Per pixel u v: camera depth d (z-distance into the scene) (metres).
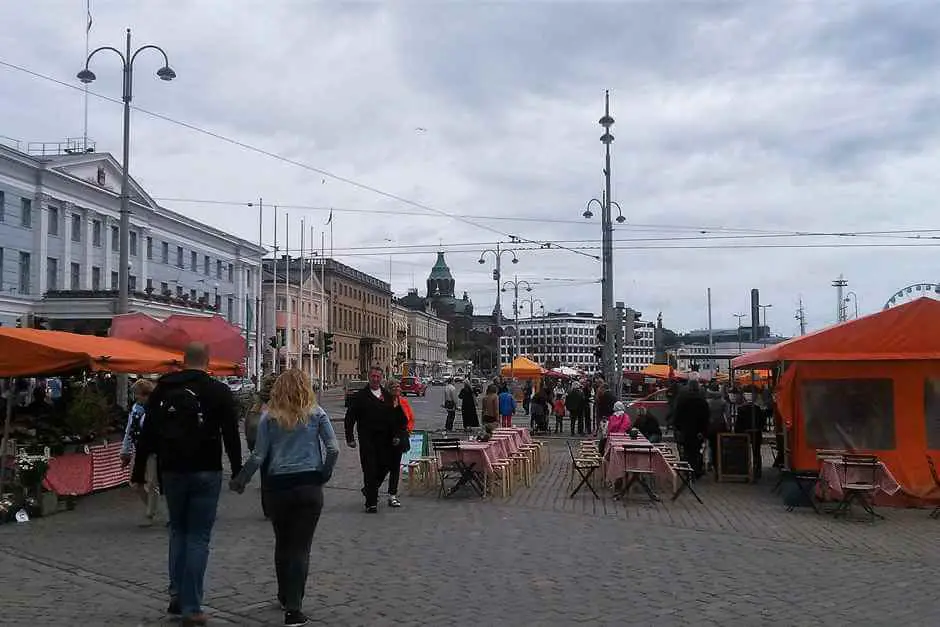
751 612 7.05
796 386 14.44
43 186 47.72
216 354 16.95
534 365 46.19
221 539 10.23
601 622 6.74
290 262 98.69
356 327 113.56
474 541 10.16
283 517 6.71
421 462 15.28
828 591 7.80
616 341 33.34
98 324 45.34
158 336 16.28
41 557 9.23
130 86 23.23
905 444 13.95
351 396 12.79
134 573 8.45
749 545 10.06
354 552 9.48
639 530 11.04
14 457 12.16
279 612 7.02
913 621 6.84
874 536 10.90
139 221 57.84
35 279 47.28
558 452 24.05
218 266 71.44
